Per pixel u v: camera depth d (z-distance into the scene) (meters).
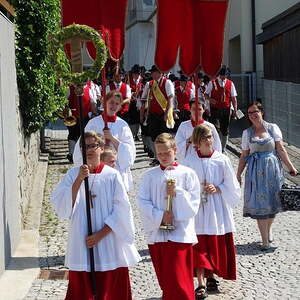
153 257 5.88
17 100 9.37
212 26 7.60
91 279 5.20
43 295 6.26
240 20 24.39
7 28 8.33
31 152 11.80
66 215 5.25
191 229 5.83
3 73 7.56
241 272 7.03
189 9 7.53
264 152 7.92
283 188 7.87
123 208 5.26
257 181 7.85
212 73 7.71
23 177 9.54
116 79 14.85
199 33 7.61
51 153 16.00
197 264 6.24
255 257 7.57
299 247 7.92
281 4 23.25
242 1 24.11
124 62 38.66
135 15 34.34
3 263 6.79
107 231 5.21
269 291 6.41
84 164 5.17
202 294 6.21
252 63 24.20
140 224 9.16
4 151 7.14
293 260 7.41
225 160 6.57
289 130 16.48
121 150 7.61
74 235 5.25
